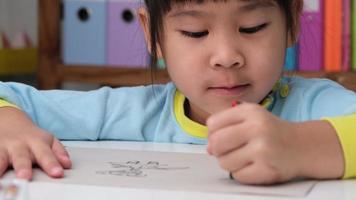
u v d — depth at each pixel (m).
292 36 0.84
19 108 0.80
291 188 0.52
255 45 0.76
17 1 2.10
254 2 0.74
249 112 0.56
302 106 0.84
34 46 2.03
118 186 0.52
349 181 0.56
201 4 0.73
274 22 0.77
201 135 0.86
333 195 0.50
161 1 0.79
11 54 1.89
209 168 0.60
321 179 0.56
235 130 0.54
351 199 0.48
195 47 0.77
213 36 0.75
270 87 0.80
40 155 0.60
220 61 0.74
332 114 0.78
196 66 0.78
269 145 0.53
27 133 0.66
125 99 0.93
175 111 0.90
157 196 0.48
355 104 0.75
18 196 0.38
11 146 0.62
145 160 0.64
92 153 0.69
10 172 0.59
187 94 0.82
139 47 1.64
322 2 1.48
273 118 0.56
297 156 0.55
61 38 1.73
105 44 1.68
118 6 1.66
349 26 1.48
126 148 0.76
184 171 0.58
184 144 0.84
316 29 1.48
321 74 1.47
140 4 0.97
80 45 1.71
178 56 0.79
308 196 0.49
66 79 1.72
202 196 0.48
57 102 0.91
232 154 0.54
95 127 0.89
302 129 0.57
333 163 0.56
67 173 0.57
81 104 0.92
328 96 0.83
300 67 1.46
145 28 0.92
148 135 0.91
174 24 0.79
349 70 1.49
